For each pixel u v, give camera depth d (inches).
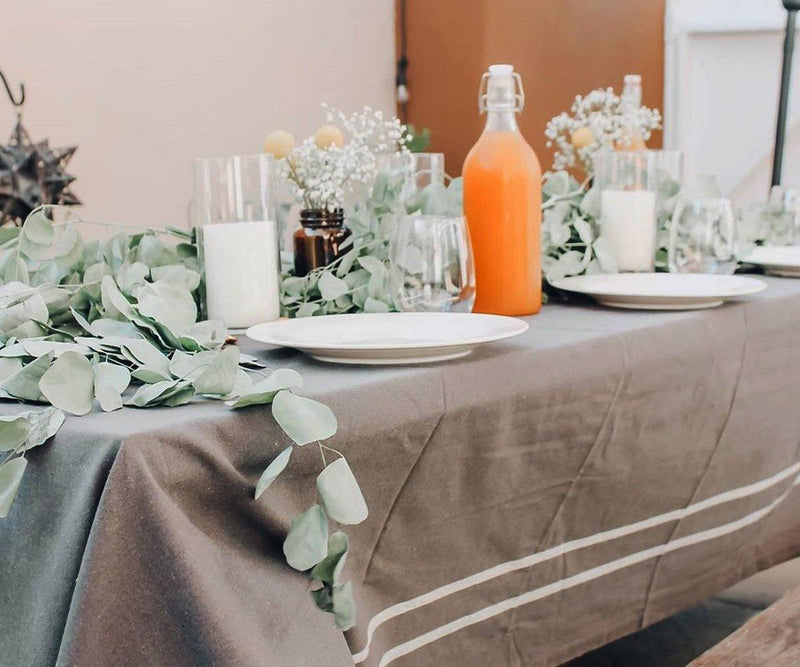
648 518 49.3
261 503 31.3
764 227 71.6
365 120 54.2
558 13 138.1
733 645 35.8
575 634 46.3
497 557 41.8
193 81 128.6
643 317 50.1
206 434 30.2
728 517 54.4
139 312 39.0
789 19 88.7
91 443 29.1
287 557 31.0
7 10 110.9
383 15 148.5
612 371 44.4
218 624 28.3
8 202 65.2
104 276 40.3
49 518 30.0
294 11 138.3
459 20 142.3
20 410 33.3
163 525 28.3
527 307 51.3
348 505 31.3
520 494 41.8
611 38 139.5
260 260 47.3
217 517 30.7
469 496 39.5
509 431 40.1
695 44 139.1
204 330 40.3
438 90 146.3
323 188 51.6
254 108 135.4
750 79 136.3
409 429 35.6
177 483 29.3
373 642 36.3
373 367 38.4
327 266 50.8
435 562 39.0
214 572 29.5
